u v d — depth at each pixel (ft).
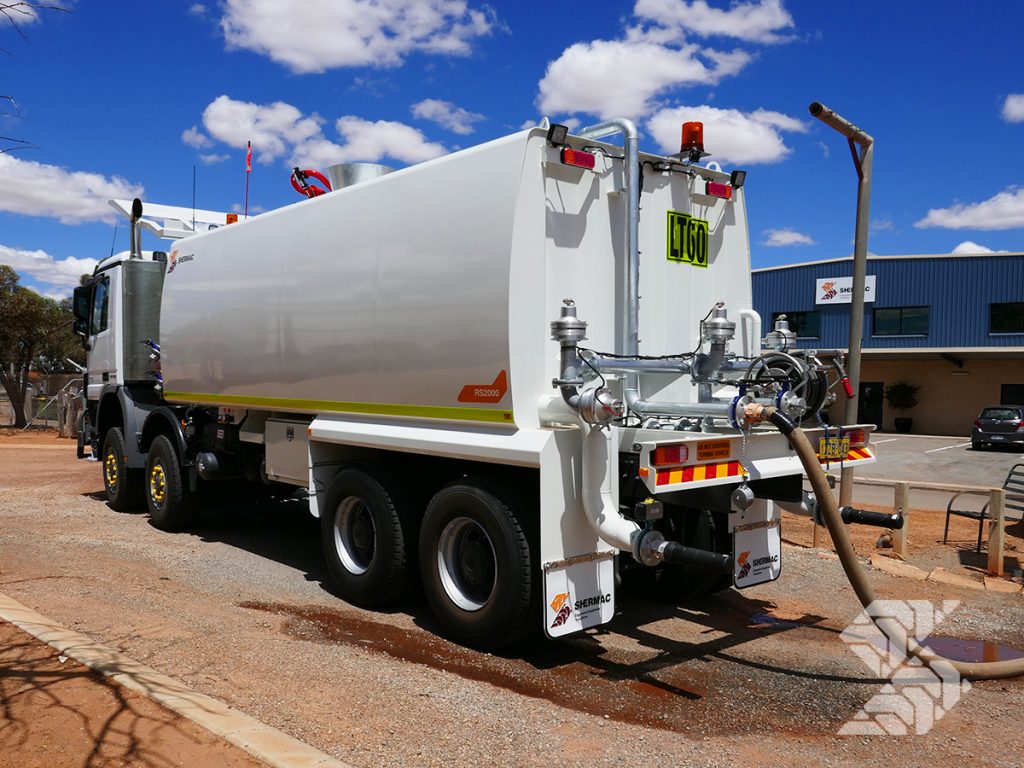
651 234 18.65
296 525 30.99
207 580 22.26
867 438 19.17
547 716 13.58
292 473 22.95
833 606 20.74
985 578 23.56
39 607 18.25
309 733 12.26
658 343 18.74
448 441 17.12
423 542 18.03
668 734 13.07
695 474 15.64
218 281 25.68
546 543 15.25
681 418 17.87
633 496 16.55
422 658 16.47
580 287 17.04
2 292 81.20
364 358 19.43
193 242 27.71
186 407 29.37
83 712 12.09
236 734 11.55
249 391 24.23
